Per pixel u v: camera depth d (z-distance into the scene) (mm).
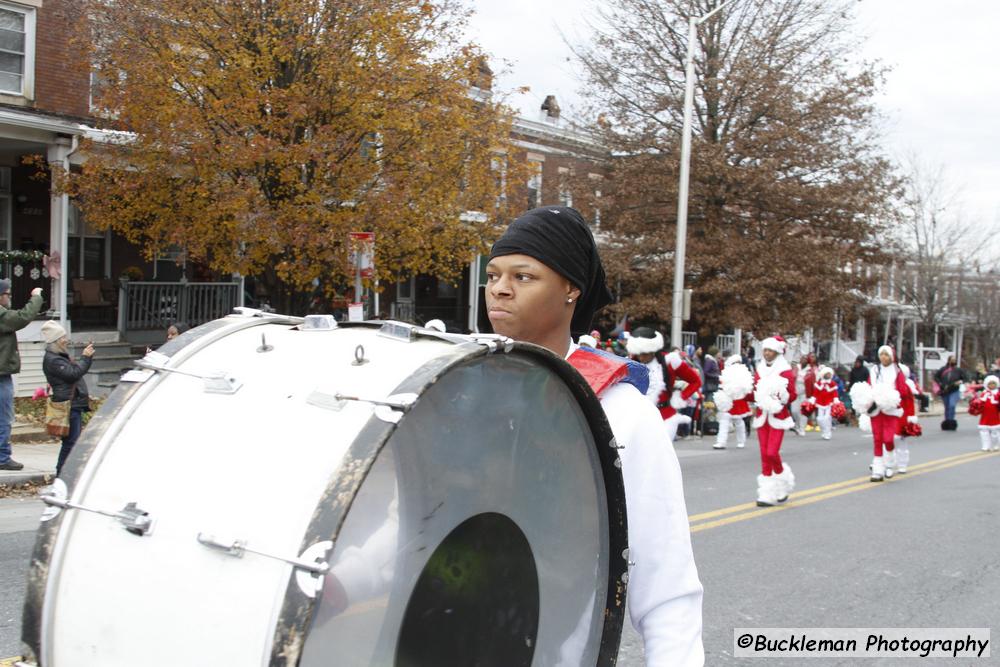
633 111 26422
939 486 12438
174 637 1394
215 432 1547
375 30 14172
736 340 32031
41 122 15969
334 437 1431
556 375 1811
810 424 23188
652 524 1992
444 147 14914
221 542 1378
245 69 13523
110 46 14352
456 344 1629
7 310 9844
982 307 42562
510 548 1751
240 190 13711
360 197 14680
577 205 26250
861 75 25625
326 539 1314
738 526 9086
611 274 25703
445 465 1607
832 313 26344
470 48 15156
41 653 1545
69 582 1539
